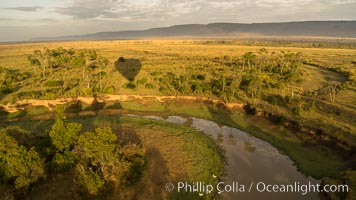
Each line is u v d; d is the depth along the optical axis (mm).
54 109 62188
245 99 65438
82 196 31469
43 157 35531
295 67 98812
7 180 30016
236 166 40469
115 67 106000
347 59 128500
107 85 78500
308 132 48188
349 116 53812
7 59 135625
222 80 74750
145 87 76625
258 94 66312
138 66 108375
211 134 51906
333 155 41500
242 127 54281
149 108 64938
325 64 113000
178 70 99562
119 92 72375
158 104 67000
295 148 44969
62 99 66562
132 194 32531
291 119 52875
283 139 48094
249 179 37094
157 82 81875
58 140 36938
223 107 63219
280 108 59312
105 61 118312
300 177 37438
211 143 47250
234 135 51406
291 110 57594
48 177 34594
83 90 69875
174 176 36438
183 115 61500
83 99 67438
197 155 42406
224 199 32781
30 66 110062
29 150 32594
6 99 66625
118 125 53438
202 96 68812
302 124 50250
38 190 32344
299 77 85062
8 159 30031
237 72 95250
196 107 64938
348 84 76688
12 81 80875
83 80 83375
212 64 113438
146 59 130000
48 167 35375
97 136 34281
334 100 63719
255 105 61281
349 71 92688
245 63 111438
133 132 50250
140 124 54312
